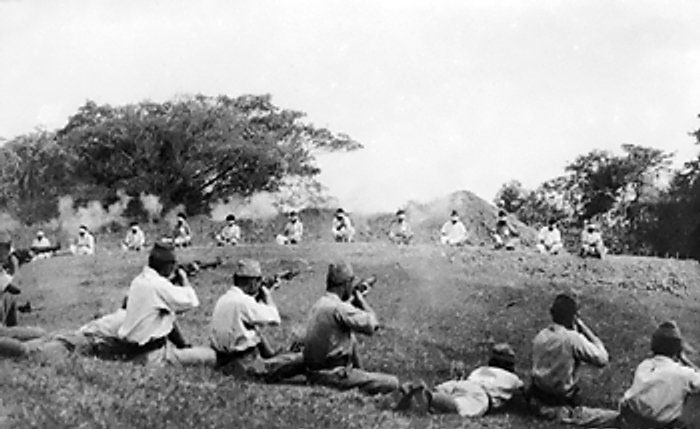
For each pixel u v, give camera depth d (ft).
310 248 95.50
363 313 43.37
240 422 33.96
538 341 43.24
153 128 124.57
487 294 75.66
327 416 36.11
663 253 109.19
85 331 44.52
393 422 36.99
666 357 41.37
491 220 124.06
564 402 42.63
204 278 83.71
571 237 115.96
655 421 40.45
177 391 36.78
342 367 43.24
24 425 30.83
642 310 73.61
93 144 123.75
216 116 125.18
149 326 43.70
